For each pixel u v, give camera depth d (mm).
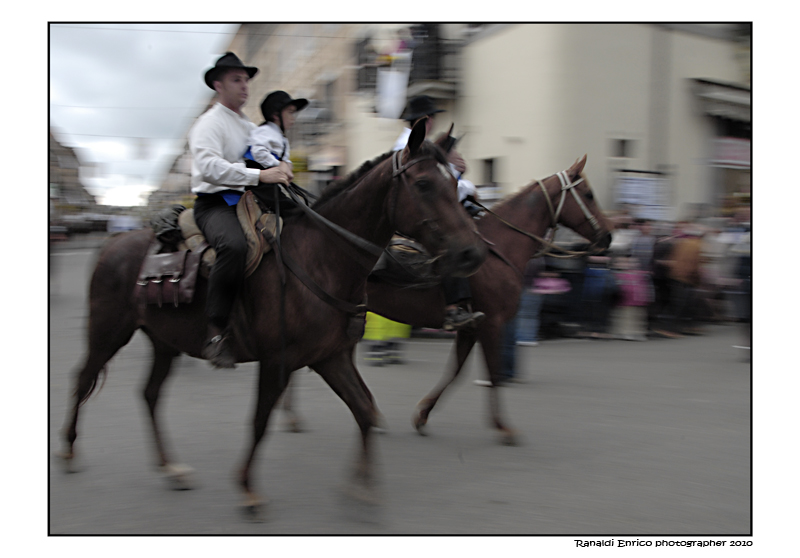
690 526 3561
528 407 6109
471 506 3818
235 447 4828
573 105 11102
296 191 3990
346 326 3611
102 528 3451
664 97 12117
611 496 3980
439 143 4734
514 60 11484
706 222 10953
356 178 3691
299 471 4359
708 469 4469
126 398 6215
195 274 3650
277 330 3490
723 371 7758
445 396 6500
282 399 5262
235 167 3570
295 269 3500
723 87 12680
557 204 5410
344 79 16344
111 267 4000
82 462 4461
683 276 10094
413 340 9602
